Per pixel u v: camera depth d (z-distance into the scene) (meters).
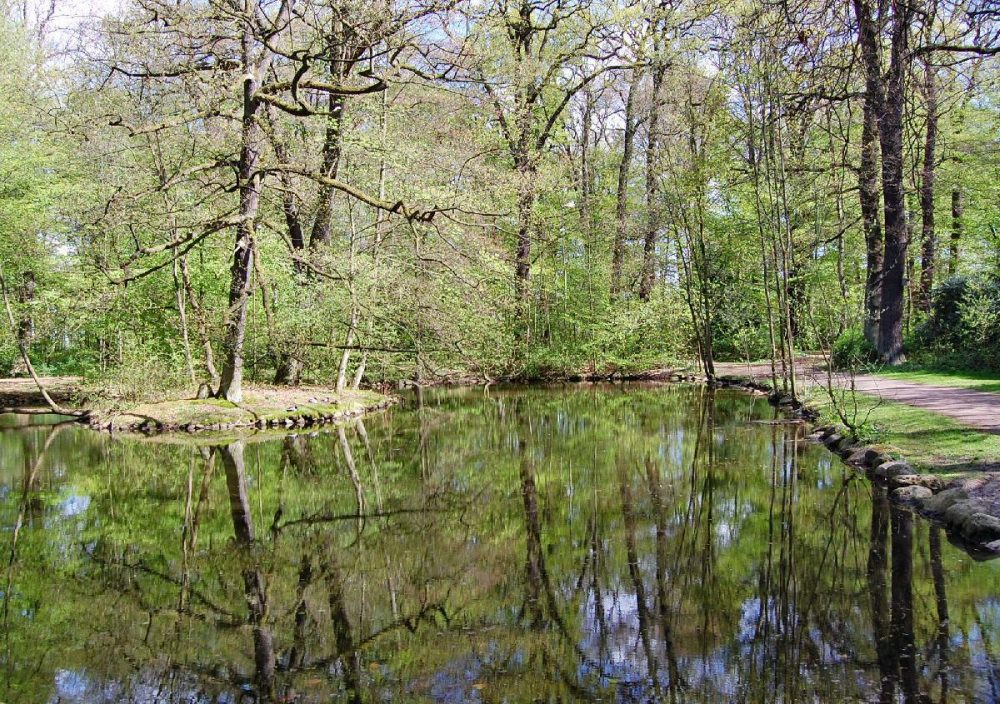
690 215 25.62
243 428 16.00
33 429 16.38
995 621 5.23
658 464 11.64
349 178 17.80
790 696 4.39
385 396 21.38
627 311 27.33
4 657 5.29
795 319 21.77
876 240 19.94
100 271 16.30
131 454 13.34
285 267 17.70
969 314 17.16
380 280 14.39
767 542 7.41
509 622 5.81
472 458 12.90
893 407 12.47
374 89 12.80
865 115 17.08
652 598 6.16
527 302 24.97
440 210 13.27
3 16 20.78
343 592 6.53
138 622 5.92
